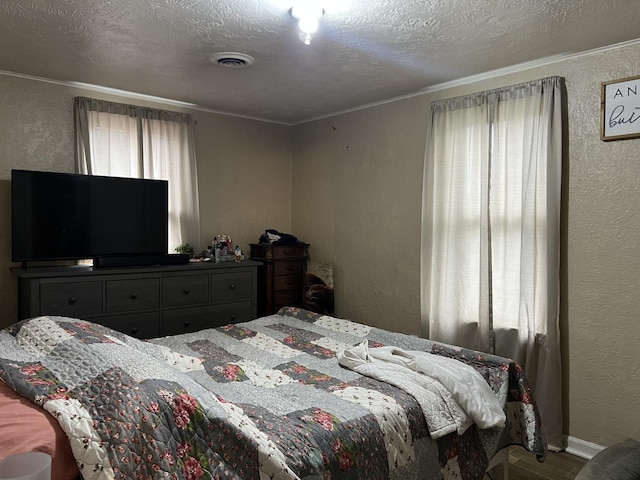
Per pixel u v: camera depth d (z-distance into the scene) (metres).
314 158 4.69
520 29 2.46
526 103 3.00
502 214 3.16
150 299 3.41
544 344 2.93
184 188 4.05
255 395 1.81
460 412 1.90
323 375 2.08
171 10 2.25
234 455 1.34
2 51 2.82
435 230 3.51
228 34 2.54
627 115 2.63
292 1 2.14
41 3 2.18
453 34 2.53
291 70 3.16
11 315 3.32
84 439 1.17
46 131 3.42
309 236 4.77
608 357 2.76
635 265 2.65
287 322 3.01
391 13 2.27
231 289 3.86
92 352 1.58
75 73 3.26
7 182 3.28
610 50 2.70
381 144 4.02
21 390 1.37
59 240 3.29
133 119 3.75
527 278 2.97
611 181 2.72
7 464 0.98
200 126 4.27
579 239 2.86
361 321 4.25
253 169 4.66
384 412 1.72
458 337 3.37
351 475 1.53
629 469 1.17
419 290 3.76
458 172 3.36
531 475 2.62
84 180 3.38
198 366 2.11
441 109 3.47
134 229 3.62
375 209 4.09
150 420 1.27
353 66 3.08
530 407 2.13
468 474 1.88
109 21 2.38
